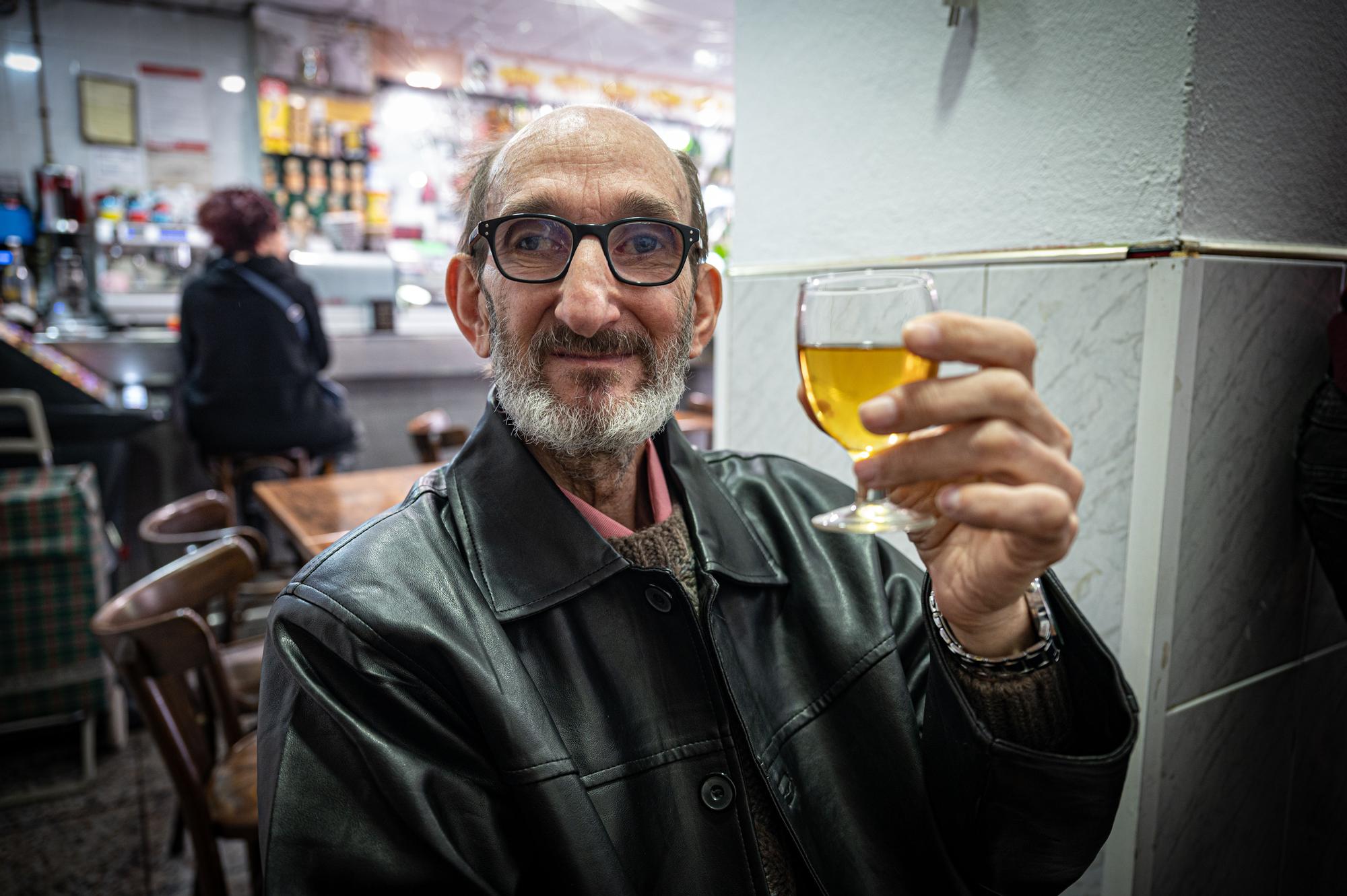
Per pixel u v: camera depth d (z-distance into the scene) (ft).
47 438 9.02
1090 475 3.34
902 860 2.50
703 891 2.21
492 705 2.13
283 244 10.67
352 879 1.94
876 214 4.27
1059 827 2.11
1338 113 3.51
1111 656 2.10
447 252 17.35
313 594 2.20
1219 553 3.31
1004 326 1.56
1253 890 3.78
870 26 4.21
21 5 14.94
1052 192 3.43
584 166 2.41
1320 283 3.45
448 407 13.62
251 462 10.34
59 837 6.41
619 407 2.41
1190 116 2.96
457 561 2.39
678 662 2.37
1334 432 3.25
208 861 4.09
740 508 3.10
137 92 16.05
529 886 2.21
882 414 1.55
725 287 5.39
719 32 17.85
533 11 16.69
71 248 14.62
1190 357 3.05
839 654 2.71
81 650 7.34
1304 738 3.85
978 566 1.83
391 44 18.02
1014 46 3.52
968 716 2.10
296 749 2.06
